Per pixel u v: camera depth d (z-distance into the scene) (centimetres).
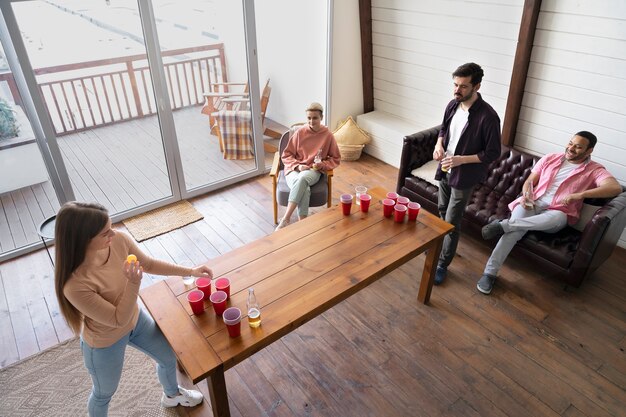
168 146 367
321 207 391
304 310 192
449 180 278
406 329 264
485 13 343
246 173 433
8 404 220
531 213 299
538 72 332
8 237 331
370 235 245
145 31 318
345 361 242
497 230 293
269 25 480
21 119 317
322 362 242
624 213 273
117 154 355
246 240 346
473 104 254
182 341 177
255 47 383
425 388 228
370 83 478
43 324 269
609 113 305
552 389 228
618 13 276
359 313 275
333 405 219
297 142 353
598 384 231
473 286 299
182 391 215
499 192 351
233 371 236
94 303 148
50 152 318
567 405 220
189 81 387
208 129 421
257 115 415
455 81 248
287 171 351
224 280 201
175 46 362
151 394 225
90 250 145
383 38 438
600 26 287
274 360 243
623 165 312
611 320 272
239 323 175
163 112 352
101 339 160
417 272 311
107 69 321
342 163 470
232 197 405
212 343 176
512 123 355
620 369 240
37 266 317
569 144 287
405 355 246
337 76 454
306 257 227
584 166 286
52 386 229
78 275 145
